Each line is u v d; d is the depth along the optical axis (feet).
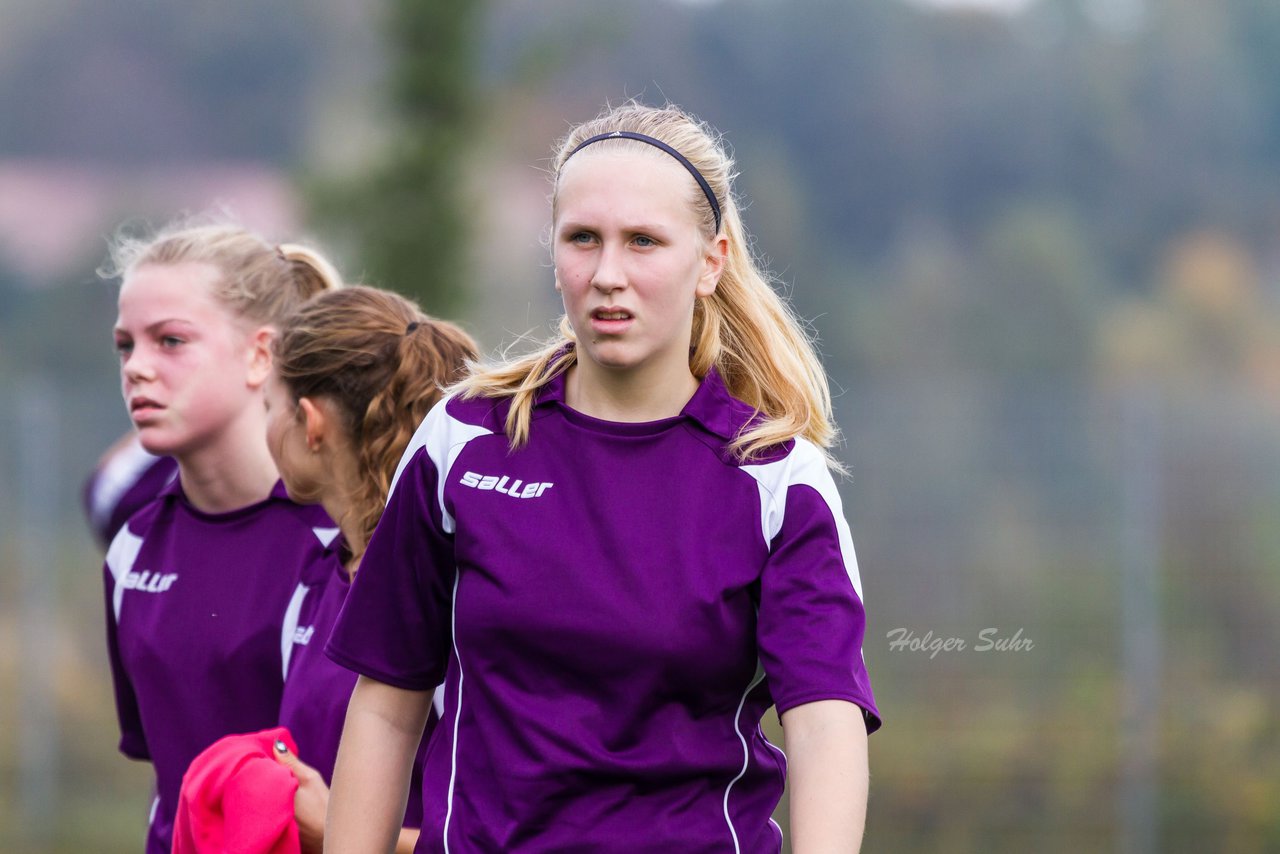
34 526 107.14
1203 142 408.46
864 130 405.80
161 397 39.01
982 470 102.89
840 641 27.53
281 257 42.19
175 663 38.52
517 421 29.14
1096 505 101.35
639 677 27.45
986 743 97.14
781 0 412.16
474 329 141.28
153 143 429.38
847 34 410.52
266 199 405.59
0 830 101.60
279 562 38.42
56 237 387.96
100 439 108.27
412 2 147.23
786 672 27.35
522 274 199.72
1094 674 98.43
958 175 403.75
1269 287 369.30
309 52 438.40
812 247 372.38
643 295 28.02
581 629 27.50
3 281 358.23
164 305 39.22
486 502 28.66
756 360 30.71
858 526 103.19
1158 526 100.53
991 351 349.41
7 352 314.14
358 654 30.14
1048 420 102.63
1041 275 358.84
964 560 101.81
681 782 27.78
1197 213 394.52
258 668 37.83
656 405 29.12
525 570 27.94
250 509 39.32
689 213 28.58
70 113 433.07
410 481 29.78
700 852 27.63
